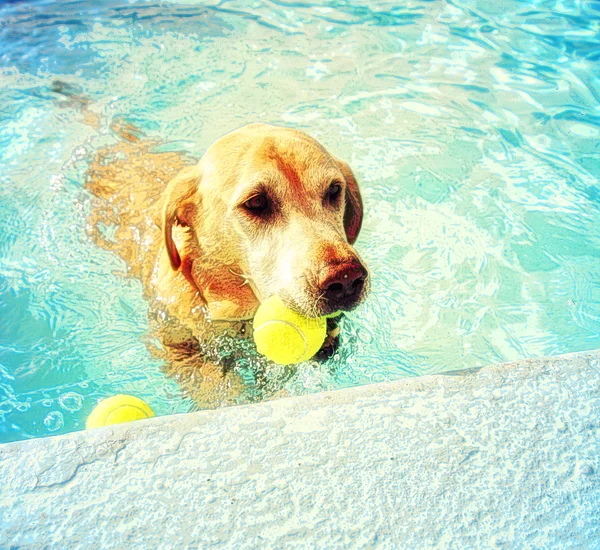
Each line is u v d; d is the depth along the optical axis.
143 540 0.43
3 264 0.84
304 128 1.03
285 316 0.63
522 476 0.46
